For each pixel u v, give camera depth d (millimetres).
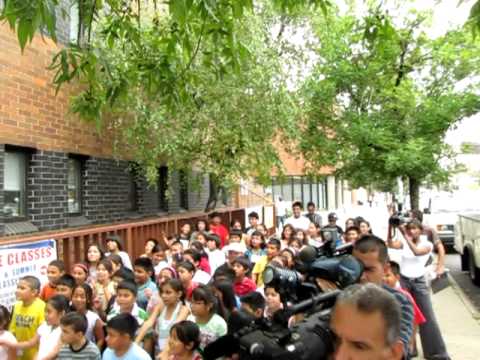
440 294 10664
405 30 12047
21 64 8438
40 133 8836
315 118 13625
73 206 9891
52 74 9117
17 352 5199
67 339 4543
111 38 4926
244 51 4859
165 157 11586
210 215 12945
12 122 8203
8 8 3141
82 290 5379
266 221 19922
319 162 14047
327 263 2762
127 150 10828
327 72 13078
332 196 40812
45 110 8969
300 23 12359
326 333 2191
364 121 12805
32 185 8680
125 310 5391
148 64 4902
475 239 11438
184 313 5176
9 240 6941
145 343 5168
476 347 7098
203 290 4840
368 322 1786
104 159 10664
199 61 8227
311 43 13008
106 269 6340
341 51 12805
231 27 4633
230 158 10617
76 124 9773
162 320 5266
